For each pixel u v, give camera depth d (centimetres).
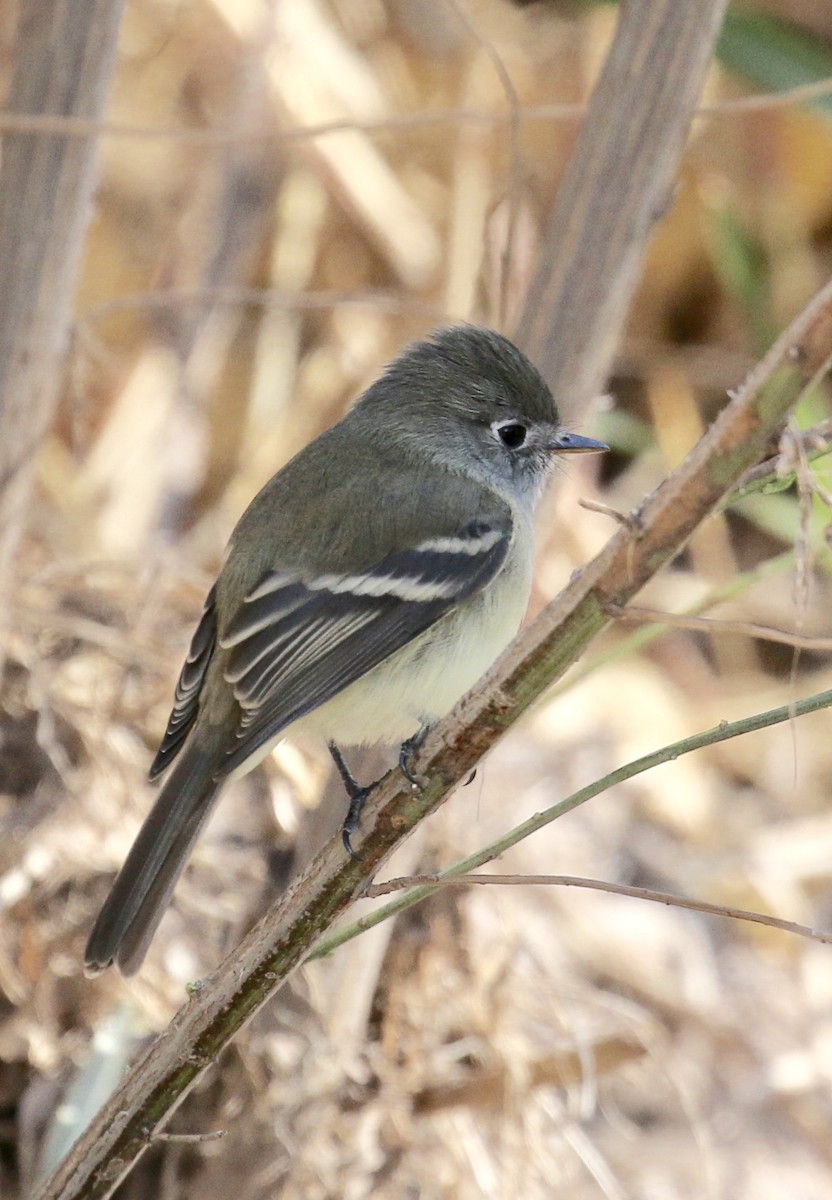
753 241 1265
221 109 1256
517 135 789
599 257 772
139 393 1184
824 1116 971
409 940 876
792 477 496
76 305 1213
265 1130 833
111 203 1238
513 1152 865
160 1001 851
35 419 801
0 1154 835
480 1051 882
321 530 729
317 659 707
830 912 1086
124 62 1271
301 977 844
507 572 747
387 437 776
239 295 878
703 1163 928
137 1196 834
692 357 1247
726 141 1241
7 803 898
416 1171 856
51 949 862
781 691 1166
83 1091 796
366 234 1236
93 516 1123
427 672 724
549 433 795
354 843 531
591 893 1023
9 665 932
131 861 653
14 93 762
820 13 1233
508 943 898
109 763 916
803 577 439
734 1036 986
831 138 1220
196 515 1190
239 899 884
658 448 1225
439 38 1280
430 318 1210
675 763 1122
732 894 1066
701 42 739
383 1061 860
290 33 1241
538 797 1054
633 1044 890
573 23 1282
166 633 988
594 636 481
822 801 1142
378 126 783
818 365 420
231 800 905
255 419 1210
